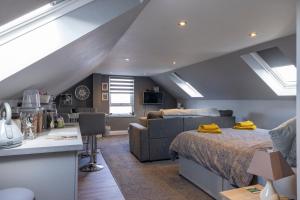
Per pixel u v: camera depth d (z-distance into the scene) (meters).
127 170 4.02
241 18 2.64
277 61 4.19
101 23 1.62
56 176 1.66
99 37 2.02
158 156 4.60
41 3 1.13
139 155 4.58
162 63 5.61
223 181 2.62
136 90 8.46
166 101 9.02
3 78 1.42
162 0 2.20
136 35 3.29
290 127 1.75
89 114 3.63
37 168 1.61
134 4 1.75
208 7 2.35
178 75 7.20
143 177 3.66
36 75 1.88
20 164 1.57
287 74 4.50
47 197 1.64
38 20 1.47
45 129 2.67
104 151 5.46
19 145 1.61
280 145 1.76
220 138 2.98
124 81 8.30
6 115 1.59
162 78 7.96
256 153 1.63
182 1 2.21
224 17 2.61
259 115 5.35
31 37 1.47
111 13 1.66
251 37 3.38
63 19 1.53
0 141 1.49
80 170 3.99
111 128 8.00
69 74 3.33
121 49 4.14
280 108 4.79
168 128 4.66
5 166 1.54
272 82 4.62
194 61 5.34
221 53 4.45
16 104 2.32
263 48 3.82
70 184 1.69
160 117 4.74
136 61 5.34
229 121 5.10
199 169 3.18
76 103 7.68
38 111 2.34
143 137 4.51
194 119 4.83
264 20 2.71
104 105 7.92
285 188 1.74
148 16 2.58
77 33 1.56
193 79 6.61
